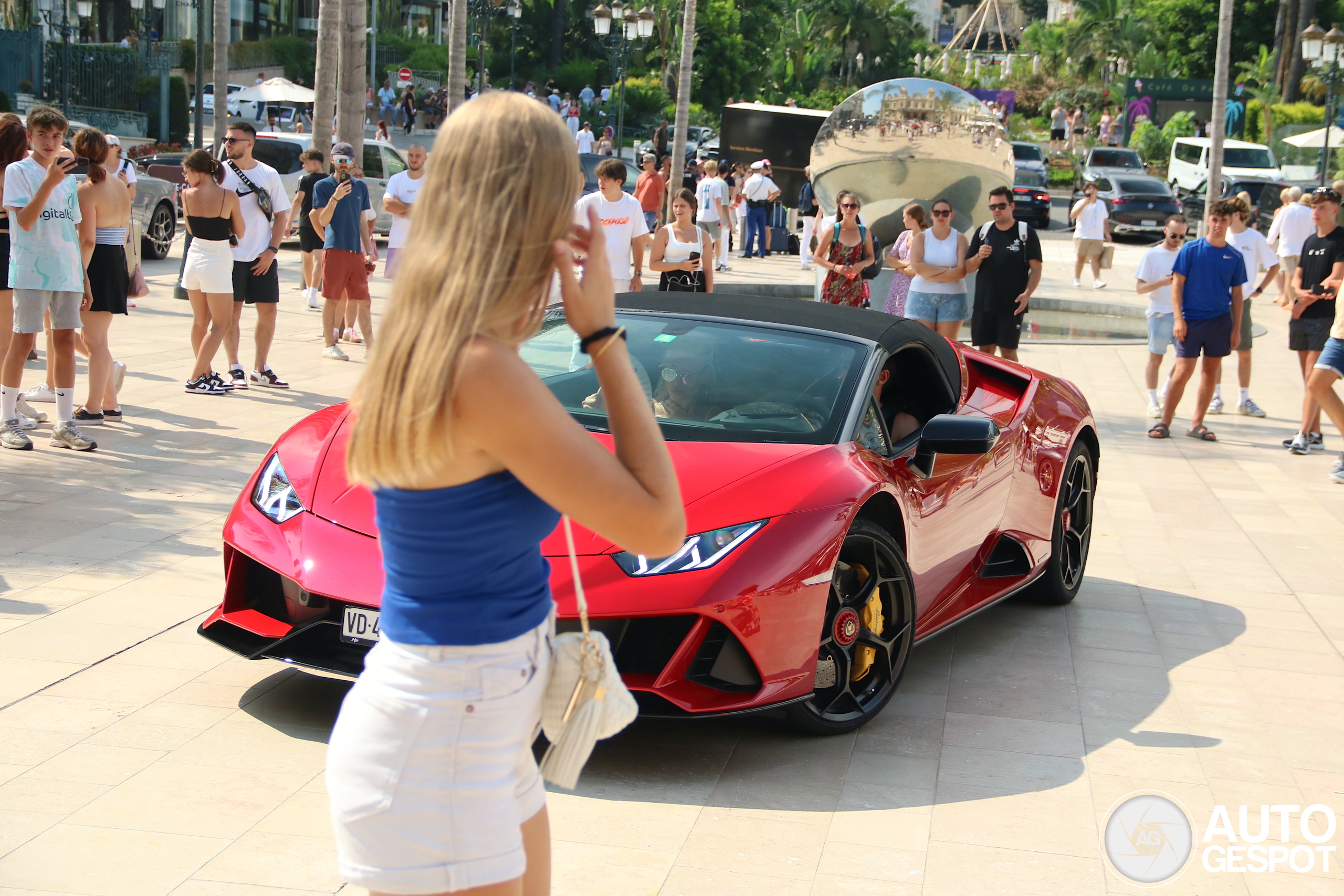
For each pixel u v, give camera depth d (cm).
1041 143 5762
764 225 2427
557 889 286
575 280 161
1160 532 684
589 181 2517
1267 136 4306
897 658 408
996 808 342
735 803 337
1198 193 3312
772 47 6681
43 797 317
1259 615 542
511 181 154
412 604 162
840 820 330
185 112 3516
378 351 158
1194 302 934
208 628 383
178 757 344
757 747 377
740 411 414
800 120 3125
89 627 440
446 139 158
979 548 476
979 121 1264
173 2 4572
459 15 2131
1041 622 527
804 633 355
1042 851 317
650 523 160
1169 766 378
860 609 392
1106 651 489
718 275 1972
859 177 1309
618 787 344
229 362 924
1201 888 302
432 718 161
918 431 459
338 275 1059
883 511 406
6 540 533
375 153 2119
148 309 1298
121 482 641
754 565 346
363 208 1069
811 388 427
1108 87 7250
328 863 292
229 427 786
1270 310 1977
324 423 416
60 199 673
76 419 769
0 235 702
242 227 870
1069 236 3155
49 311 712
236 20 4947
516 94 160
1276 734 408
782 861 305
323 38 1535
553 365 445
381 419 155
